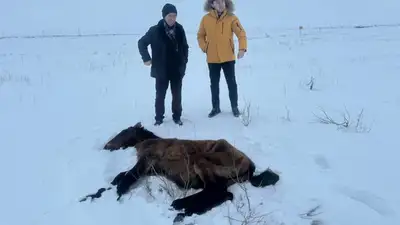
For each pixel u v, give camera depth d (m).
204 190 4.42
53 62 15.45
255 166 5.05
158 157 4.93
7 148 6.09
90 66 14.32
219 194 4.35
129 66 14.53
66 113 8.16
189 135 6.32
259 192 4.51
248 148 5.72
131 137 5.85
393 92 9.05
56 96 9.87
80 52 18.03
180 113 7.07
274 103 8.50
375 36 19.22
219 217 4.05
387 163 5.21
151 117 7.54
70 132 6.82
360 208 4.18
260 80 11.16
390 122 6.88
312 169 5.07
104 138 6.36
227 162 4.66
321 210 4.16
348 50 15.88
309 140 6.07
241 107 8.23
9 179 5.03
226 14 7.02
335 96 8.94
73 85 11.26
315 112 7.65
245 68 13.22
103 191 4.61
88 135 6.58
